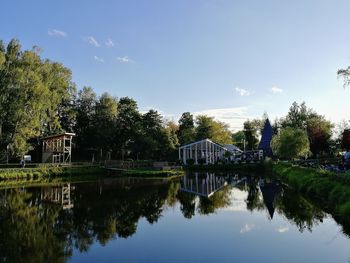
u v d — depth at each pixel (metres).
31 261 11.12
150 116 82.31
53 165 54.81
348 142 34.69
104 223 16.97
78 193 29.34
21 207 21.81
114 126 71.25
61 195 27.98
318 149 56.81
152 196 27.39
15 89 49.22
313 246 12.59
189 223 16.98
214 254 11.82
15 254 11.85
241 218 18.09
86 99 76.69
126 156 82.44
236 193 29.06
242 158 74.75
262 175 50.59
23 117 49.00
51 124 63.28
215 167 65.69
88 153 78.38
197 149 76.50
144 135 74.38
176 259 11.29
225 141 101.81
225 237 14.15
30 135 50.97
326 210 19.05
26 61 50.78
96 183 39.25
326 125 66.50
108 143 74.44
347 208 15.23
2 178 43.06
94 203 23.52
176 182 40.59
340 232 14.34
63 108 73.12
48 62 57.47
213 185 36.50
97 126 70.75
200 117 98.62
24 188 33.72
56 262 11.05
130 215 19.09
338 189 18.83
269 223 16.66
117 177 49.03
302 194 25.67
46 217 18.45
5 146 53.84
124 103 81.19
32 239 13.82
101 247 12.72
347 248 12.22
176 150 83.81
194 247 12.69
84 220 17.61
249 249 12.38
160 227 16.06
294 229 15.18
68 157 63.06
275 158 73.69
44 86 51.09
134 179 45.34
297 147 48.41
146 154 80.94
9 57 50.88
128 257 11.54
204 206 22.30
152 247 12.72
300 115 99.38
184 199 25.66
